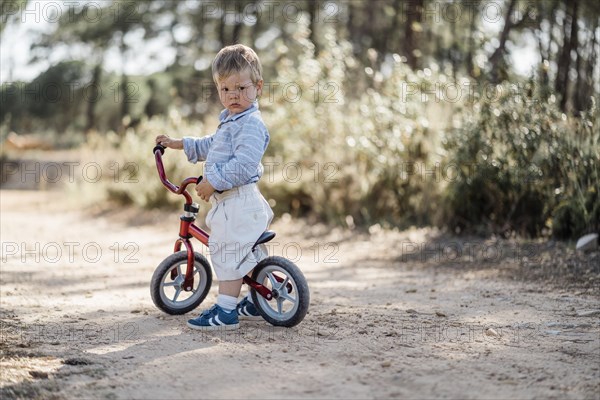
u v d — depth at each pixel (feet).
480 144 27.96
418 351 12.27
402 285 19.94
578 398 9.86
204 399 9.89
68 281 20.06
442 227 29.37
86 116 138.72
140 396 10.02
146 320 14.71
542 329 14.07
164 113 123.95
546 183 26.30
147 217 39.11
